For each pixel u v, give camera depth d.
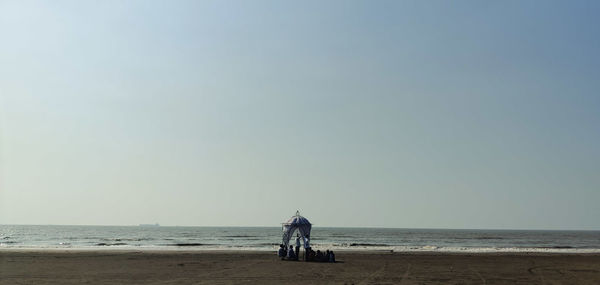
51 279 26.53
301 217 43.50
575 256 50.44
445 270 33.81
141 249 57.19
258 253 50.12
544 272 33.22
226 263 37.69
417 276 29.92
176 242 91.81
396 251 57.28
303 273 30.91
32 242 86.19
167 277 28.14
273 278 28.03
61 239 103.31
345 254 50.38
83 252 48.72
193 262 38.34
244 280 27.02
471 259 44.09
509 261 42.22
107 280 26.48
